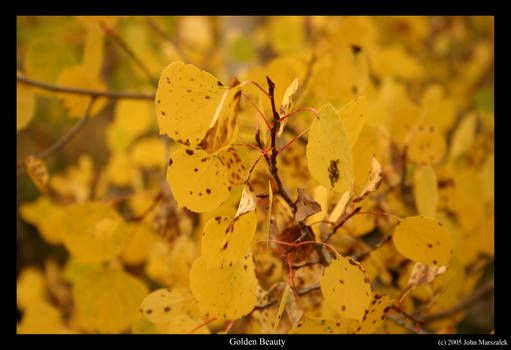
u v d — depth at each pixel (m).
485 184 0.75
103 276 0.68
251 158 0.57
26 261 1.70
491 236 0.73
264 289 0.62
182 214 0.71
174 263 0.70
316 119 0.52
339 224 0.57
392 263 0.67
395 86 0.90
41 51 0.74
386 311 0.58
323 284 0.54
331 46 0.78
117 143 1.08
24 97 0.70
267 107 0.56
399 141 0.77
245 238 0.53
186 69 0.52
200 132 0.52
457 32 1.80
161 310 0.61
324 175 0.52
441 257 0.58
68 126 2.16
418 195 0.66
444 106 0.97
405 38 1.38
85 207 0.68
